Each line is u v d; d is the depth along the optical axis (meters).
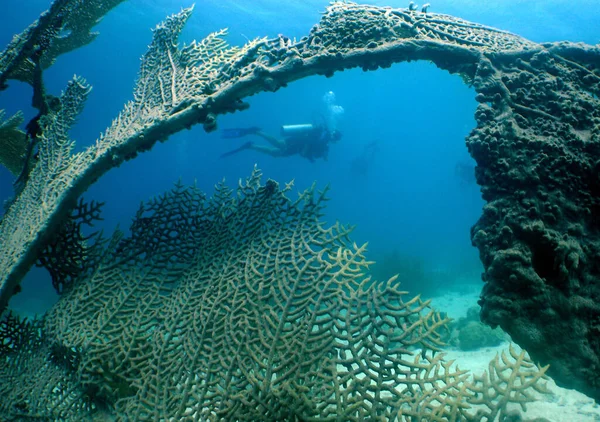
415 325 2.16
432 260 17.64
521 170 2.18
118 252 3.41
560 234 2.00
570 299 1.89
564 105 2.37
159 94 3.71
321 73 3.19
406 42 2.99
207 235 3.29
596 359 1.76
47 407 2.88
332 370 2.15
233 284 2.79
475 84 2.73
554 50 2.79
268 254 2.82
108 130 3.86
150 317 2.95
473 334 6.08
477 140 2.37
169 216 3.47
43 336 3.26
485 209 2.24
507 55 2.81
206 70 3.59
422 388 2.00
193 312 2.80
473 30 3.19
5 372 3.24
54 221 3.36
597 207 2.09
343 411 2.02
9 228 4.12
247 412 2.20
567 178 2.10
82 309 3.14
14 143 5.03
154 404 2.47
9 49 4.42
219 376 2.40
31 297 14.04
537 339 1.85
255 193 3.25
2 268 3.44
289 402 2.12
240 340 2.48
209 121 3.22
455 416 1.88
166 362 2.64
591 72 2.66
